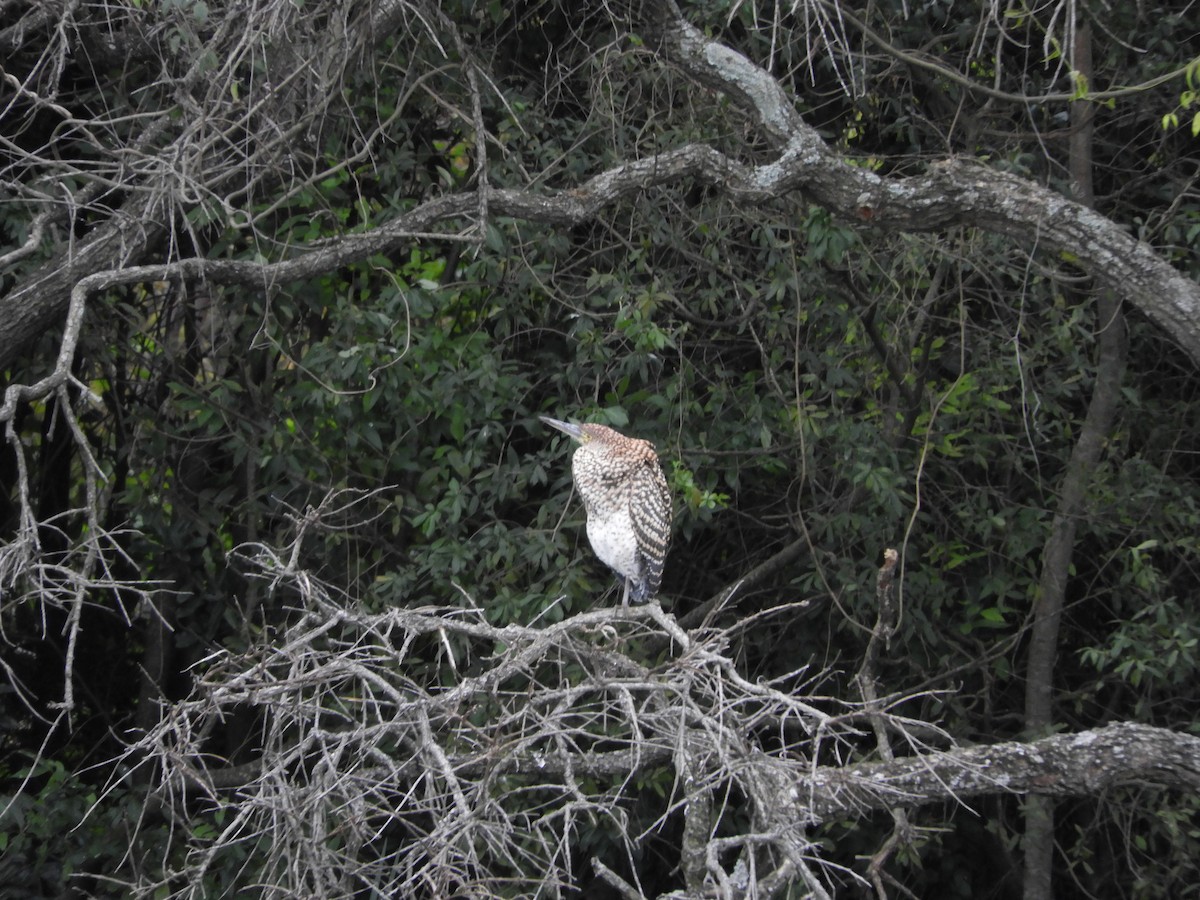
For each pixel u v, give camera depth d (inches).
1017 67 540.7
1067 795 336.8
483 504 487.5
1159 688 526.0
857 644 558.3
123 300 528.4
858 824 540.1
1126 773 332.2
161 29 420.8
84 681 598.5
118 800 524.4
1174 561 534.3
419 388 470.3
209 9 401.4
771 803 265.1
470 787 287.7
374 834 292.7
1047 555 503.2
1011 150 508.1
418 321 483.2
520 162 485.1
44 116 508.1
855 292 505.0
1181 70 363.3
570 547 494.9
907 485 531.8
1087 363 500.7
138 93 480.1
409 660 466.3
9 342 412.8
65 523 579.5
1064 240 388.5
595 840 506.6
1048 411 509.0
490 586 483.8
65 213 427.2
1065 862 589.9
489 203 414.9
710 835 320.5
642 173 418.6
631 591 418.9
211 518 529.3
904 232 448.1
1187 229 483.8
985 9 451.5
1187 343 375.9
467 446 500.7
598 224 527.2
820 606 550.9
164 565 557.9
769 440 483.2
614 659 309.9
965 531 531.8
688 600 564.7
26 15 439.2
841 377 494.9
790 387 518.6
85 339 504.1
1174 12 519.8
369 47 429.1
